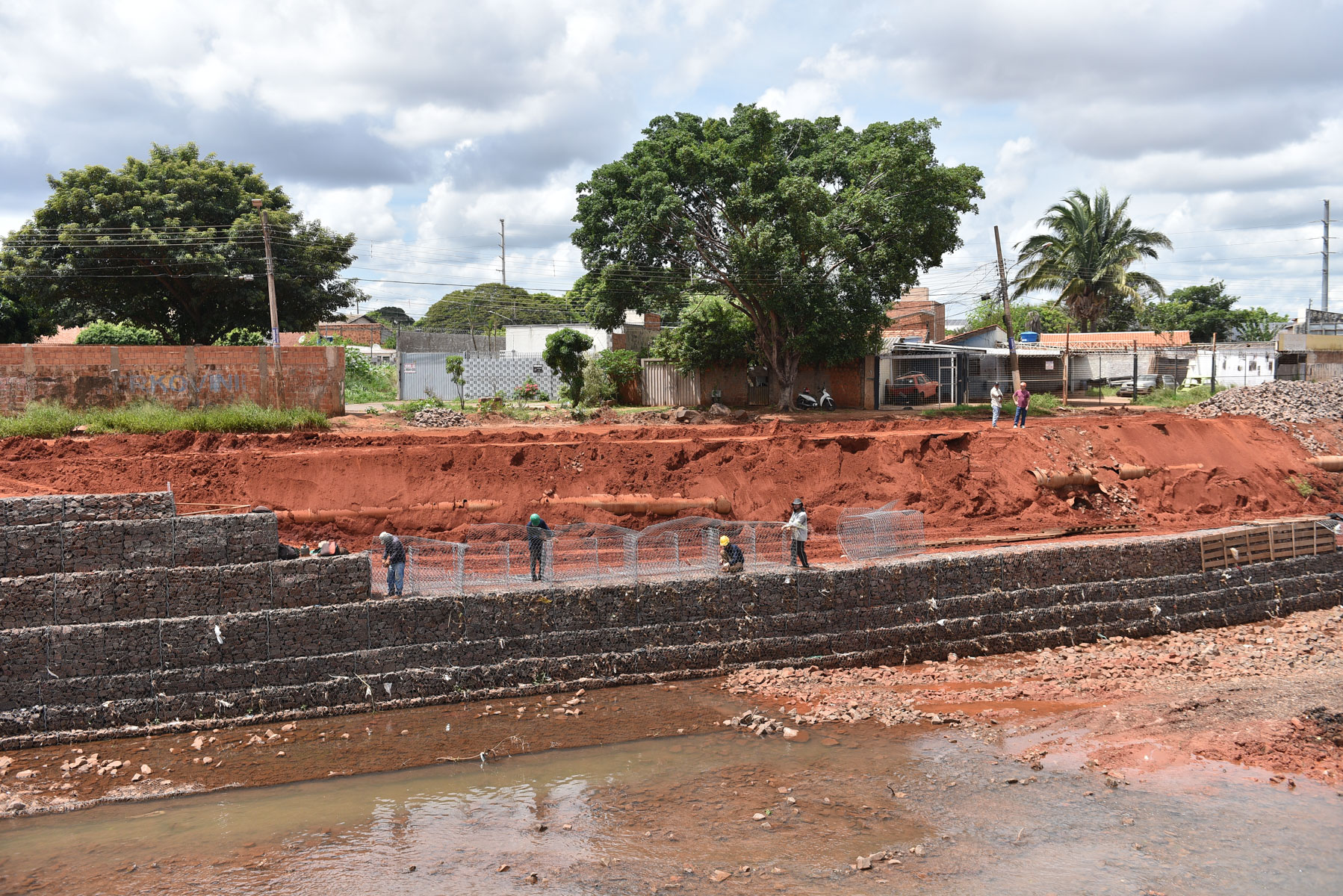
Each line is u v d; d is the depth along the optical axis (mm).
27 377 29344
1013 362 40656
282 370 31656
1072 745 14836
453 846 11500
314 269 42938
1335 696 16703
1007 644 19953
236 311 43281
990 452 28234
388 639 16109
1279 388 35969
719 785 13281
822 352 38375
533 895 10344
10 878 10719
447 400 42188
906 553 21234
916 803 12734
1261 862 11180
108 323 44656
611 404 40062
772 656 18266
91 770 13539
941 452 27844
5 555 14703
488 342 58969
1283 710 16078
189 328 44781
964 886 10547
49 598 14641
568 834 11828
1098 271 58781
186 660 15039
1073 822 12203
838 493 26016
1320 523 24891
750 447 26875
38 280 39750
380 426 30156
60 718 14375
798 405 40125
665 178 33625
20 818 12203
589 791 13102
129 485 21969
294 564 15734
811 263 36938
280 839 11672
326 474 23281
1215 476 30062
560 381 43719
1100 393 46531
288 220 42969
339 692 15664
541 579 17938
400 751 14367
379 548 21625
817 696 16969
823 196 34344
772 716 15992
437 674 16203
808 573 18688
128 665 14805
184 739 14625
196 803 12656
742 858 11195
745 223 35000
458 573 17703
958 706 16656
